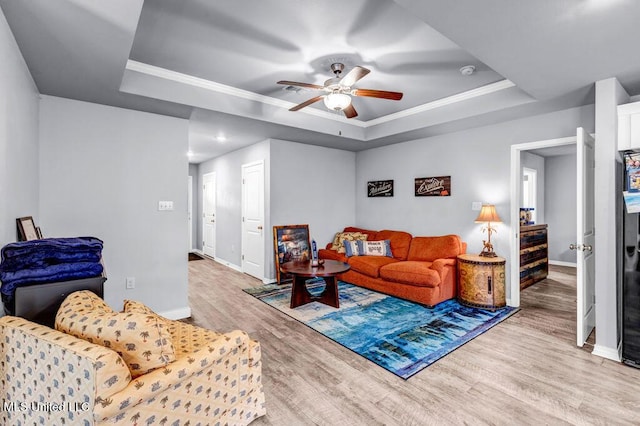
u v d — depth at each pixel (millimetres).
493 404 1887
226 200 6477
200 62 2848
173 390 1320
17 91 2012
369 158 5695
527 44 2029
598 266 2545
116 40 1929
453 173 4379
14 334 1377
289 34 2396
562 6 1646
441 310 3574
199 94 3236
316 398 1951
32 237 2154
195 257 7484
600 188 2553
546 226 5289
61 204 2871
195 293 4332
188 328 2041
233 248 6180
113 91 2746
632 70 2389
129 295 3236
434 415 1791
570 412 1812
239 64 2893
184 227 3586
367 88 3475
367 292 4293
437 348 2621
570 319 3309
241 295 4230
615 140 2506
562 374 2217
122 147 3205
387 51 2654
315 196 5406
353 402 1911
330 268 3566
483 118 3688
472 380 2145
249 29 2324
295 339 2812
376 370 2277
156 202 3400
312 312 3525
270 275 4941
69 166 2912
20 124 2094
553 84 2666
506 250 3830
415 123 4207
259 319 3328
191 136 4723
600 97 2576
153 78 2936
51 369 1221
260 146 5137
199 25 2270
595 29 1854
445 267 3807
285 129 4242
